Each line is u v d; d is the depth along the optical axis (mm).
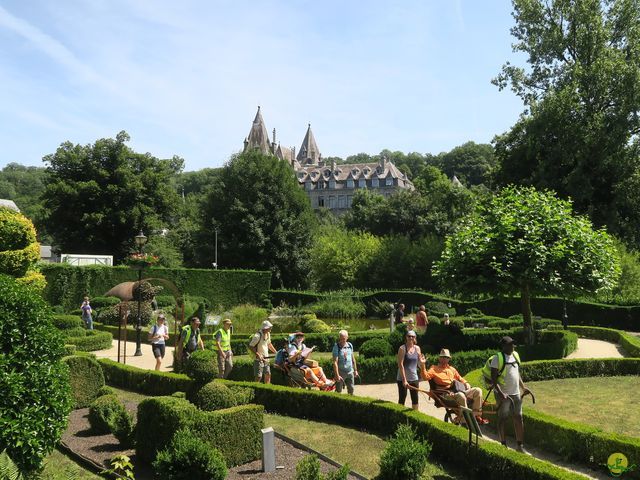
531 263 16547
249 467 7328
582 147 30391
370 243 47781
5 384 6188
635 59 30953
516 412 8070
